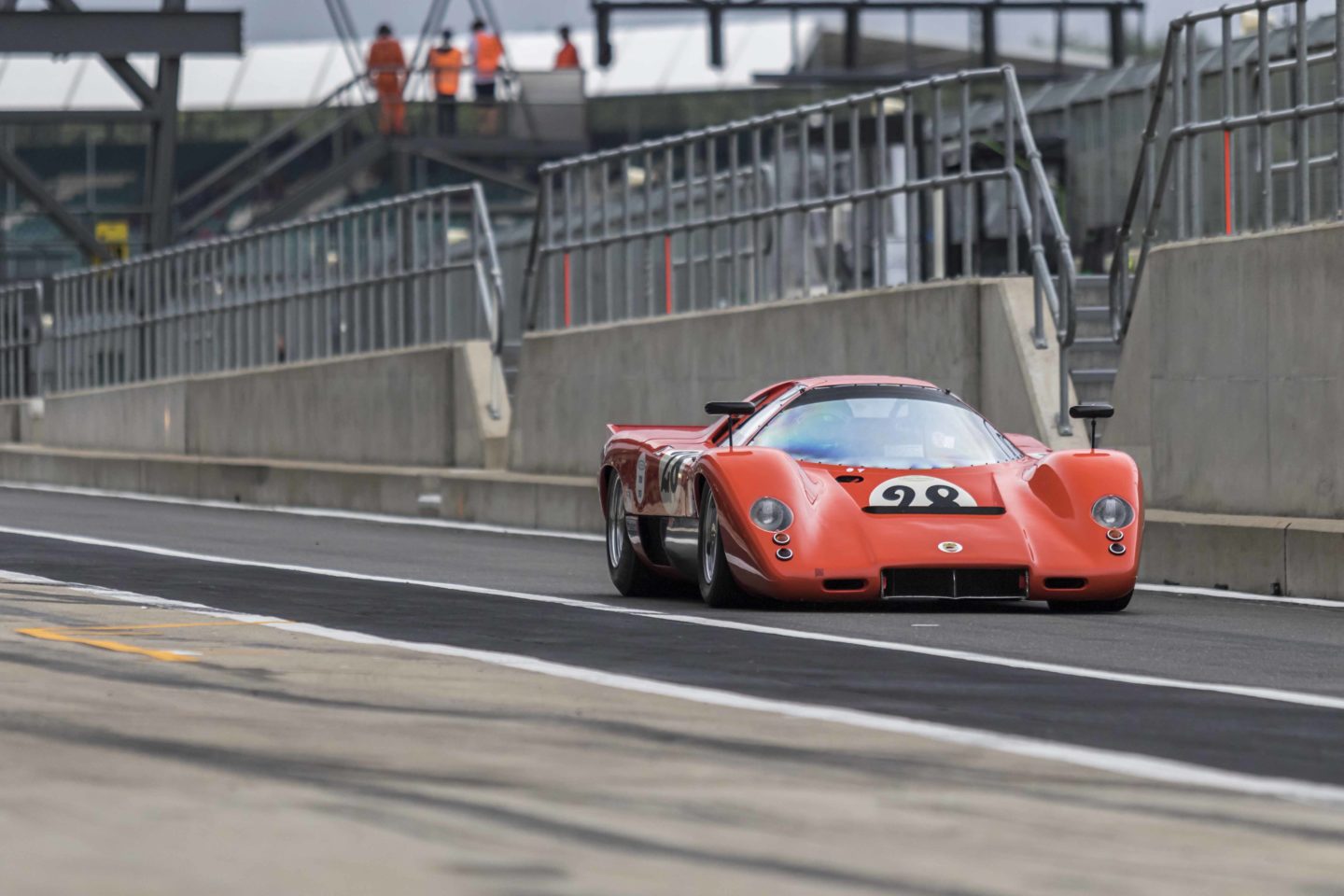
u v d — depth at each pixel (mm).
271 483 64688
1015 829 13617
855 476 29062
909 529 28016
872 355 46500
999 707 19141
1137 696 20016
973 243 45312
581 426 56406
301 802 14062
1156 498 39469
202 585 31938
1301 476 35594
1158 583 35219
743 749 16453
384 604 29094
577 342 56625
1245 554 33219
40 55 98438
